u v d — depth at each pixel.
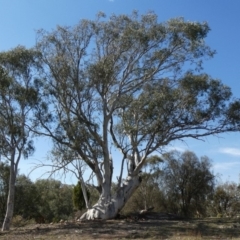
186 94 31.58
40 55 29.92
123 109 32.91
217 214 63.28
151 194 57.44
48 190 56.72
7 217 29.45
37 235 25.52
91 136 30.97
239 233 24.84
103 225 28.92
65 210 60.66
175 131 32.38
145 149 33.09
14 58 29.23
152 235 24.38
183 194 56.19
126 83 32.25
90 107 31.20
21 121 30.09
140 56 31.69
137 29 30.62
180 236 23.59
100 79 30.36
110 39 30.81
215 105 32.00
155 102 30.70
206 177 56.44
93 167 32.59
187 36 30.53
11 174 30.02
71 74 30.23
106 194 32.59
